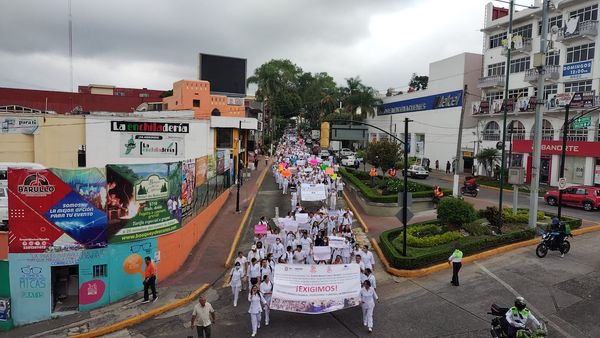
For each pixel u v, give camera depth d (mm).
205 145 37406
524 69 46812
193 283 16938
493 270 17094
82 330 13422
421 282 16312
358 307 14422
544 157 43281
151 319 14117
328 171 35875
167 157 35406
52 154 33250
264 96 84500
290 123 157500
